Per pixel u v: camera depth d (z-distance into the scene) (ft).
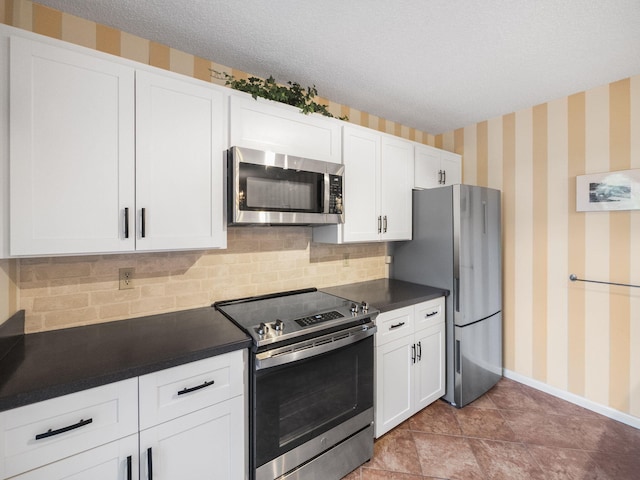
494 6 4.59
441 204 7.66
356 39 5.41
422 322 6.98
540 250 8.16
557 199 7.83
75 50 3.79
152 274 5.36
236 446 4.27
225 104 5.11
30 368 3.37
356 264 8.45
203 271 5.90
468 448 6.08
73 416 3.15
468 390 7.53
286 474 4.62
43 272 4.48
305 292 7.22
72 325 4.69
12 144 3.45
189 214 4.68
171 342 4.15
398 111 8.61
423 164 8.54
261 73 6.56
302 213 5.65
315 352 4.73
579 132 7.44
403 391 6.59
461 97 7.76
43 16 4.56
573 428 6.68
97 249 3.97
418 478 5.36
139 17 4.83
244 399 4.35
